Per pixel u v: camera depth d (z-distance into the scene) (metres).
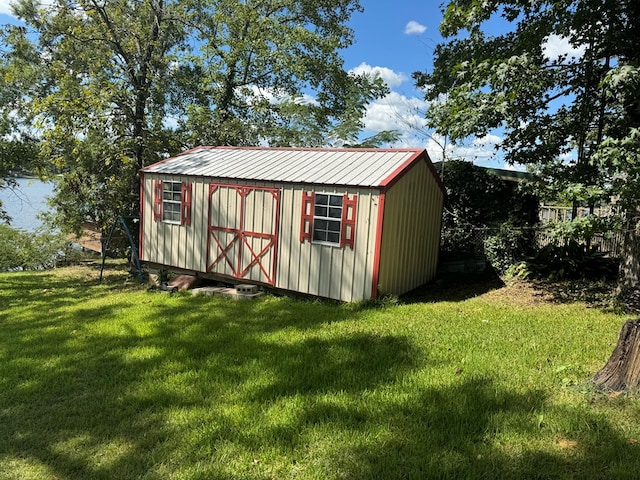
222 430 3.68
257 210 9.51
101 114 13.62
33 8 14.80
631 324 4.02
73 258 18.34
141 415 4.07
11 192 19.33
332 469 3.09
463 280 10.34
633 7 7.41
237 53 18.31
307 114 21.12
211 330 6.79
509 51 8.77
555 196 8.54
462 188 12.80
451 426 3.54
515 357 5.02
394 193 8.25
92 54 14.61
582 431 3.38
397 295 8.86
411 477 2.94
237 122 17.47
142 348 6.02
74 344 6.39
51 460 3.43
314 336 6.23
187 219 10.77
